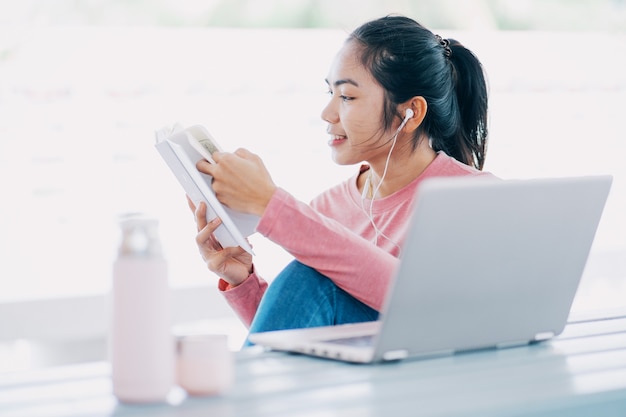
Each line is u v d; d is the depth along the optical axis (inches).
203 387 43.3
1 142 120.3
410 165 82.4
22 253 119.5
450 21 186.4
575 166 150.3
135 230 43.5
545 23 191.2
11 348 122.6
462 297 50.8
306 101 135.6
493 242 50.3
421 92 80.7
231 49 133.0
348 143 81.9
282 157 134.3
